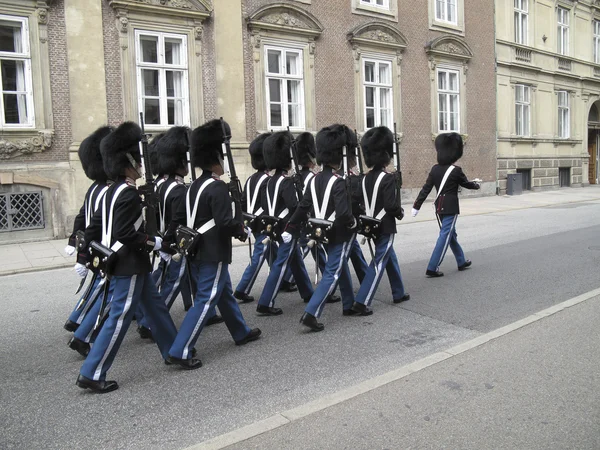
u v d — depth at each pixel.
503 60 23.94
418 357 5.22
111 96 13.94
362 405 4.14
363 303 6.54
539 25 25.94
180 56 15.09
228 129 5.06
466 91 22.50
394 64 19.80
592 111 30.97
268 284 6.64
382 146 6.56
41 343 5.99
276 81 17.05
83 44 13.42
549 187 26.92
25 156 12.88
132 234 4.53
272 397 4.42
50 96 13.08
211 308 5.09
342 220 5.79
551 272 8.66
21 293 8.38
